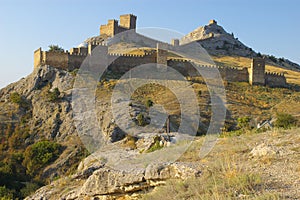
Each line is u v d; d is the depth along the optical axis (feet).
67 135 160.04
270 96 215.10
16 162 142.00
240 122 124.67
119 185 44.34
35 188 108.58
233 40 493.36
